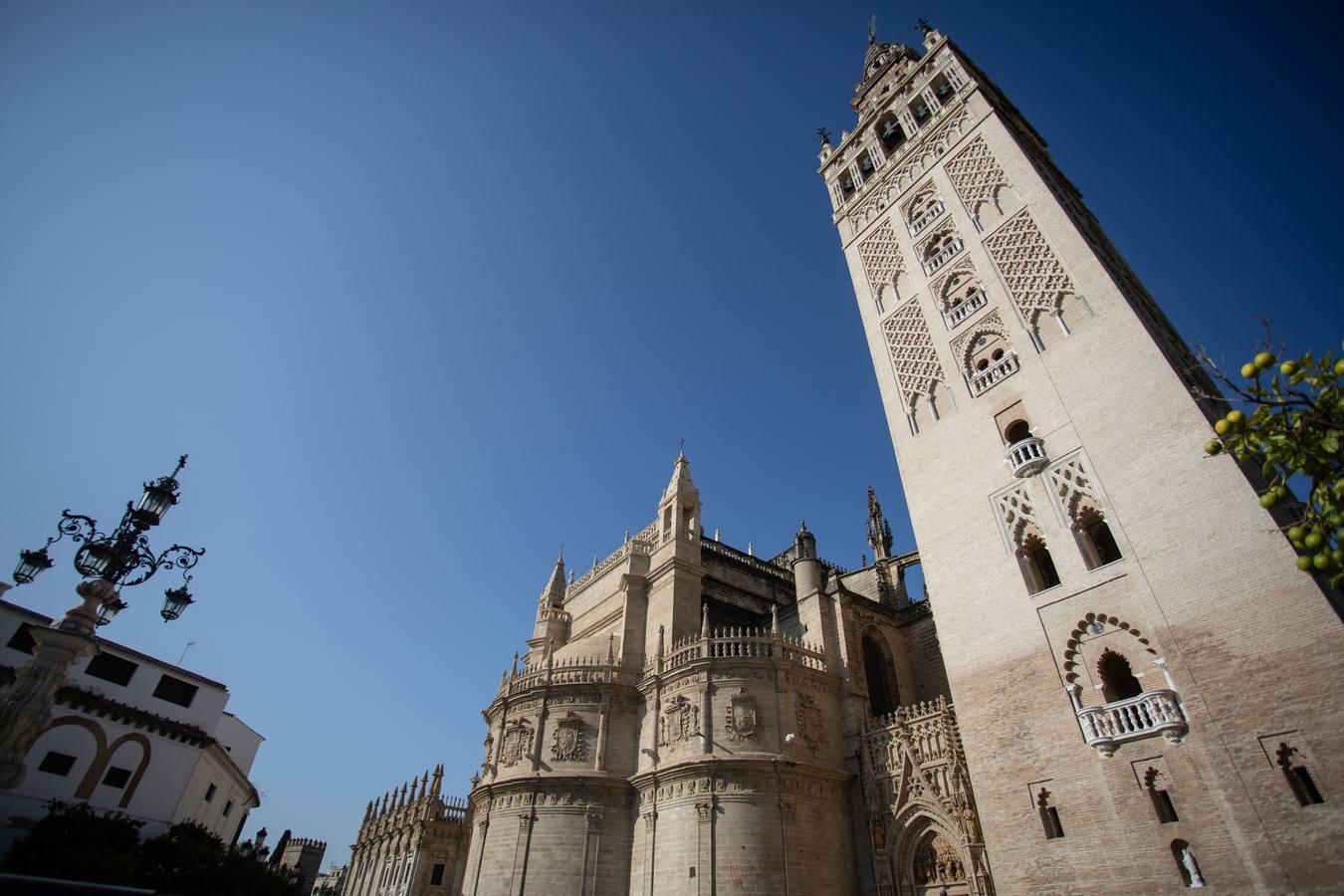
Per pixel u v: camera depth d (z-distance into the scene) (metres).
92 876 28.17
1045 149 47.94
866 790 39.59
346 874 80.75
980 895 32.09
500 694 49.81
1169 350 30.78
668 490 56.22
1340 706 20.05
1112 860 23.22
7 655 36.78
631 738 45.28
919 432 36.47
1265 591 22.45
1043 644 27.47
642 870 39.59
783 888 35.66
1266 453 13.91
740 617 55.81
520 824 42.34
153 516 22.55
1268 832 20.34
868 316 42.91
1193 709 22.80
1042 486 29.66
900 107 48.38
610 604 57.53
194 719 45.78
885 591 55.78
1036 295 33.25
